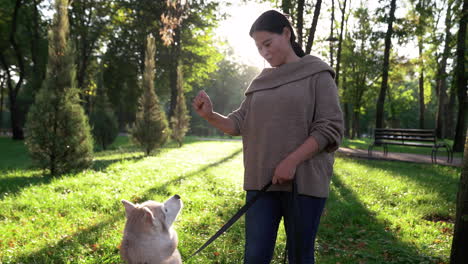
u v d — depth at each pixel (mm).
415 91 64875
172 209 2730
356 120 46562
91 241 4727
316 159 2092
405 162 14016
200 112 2279
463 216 3674
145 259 2410
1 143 29562
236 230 5301
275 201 2145
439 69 26453
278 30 2164
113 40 34281
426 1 23219
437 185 9117
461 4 20375
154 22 29969
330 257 4488
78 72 32094
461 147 18938
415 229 5617
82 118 11344
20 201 6859
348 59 35938
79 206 6676
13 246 4602
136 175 10242
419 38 28031
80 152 11188
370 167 12555
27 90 41094
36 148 10844
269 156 2119
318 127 1995
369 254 4504
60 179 9508
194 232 5199
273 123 2105
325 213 6383
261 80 2252
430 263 4258
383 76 25266
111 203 6859
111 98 37156
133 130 18172
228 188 8773
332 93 2080
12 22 30391
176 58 31484
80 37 31625
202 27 30703
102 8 29875
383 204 7375
